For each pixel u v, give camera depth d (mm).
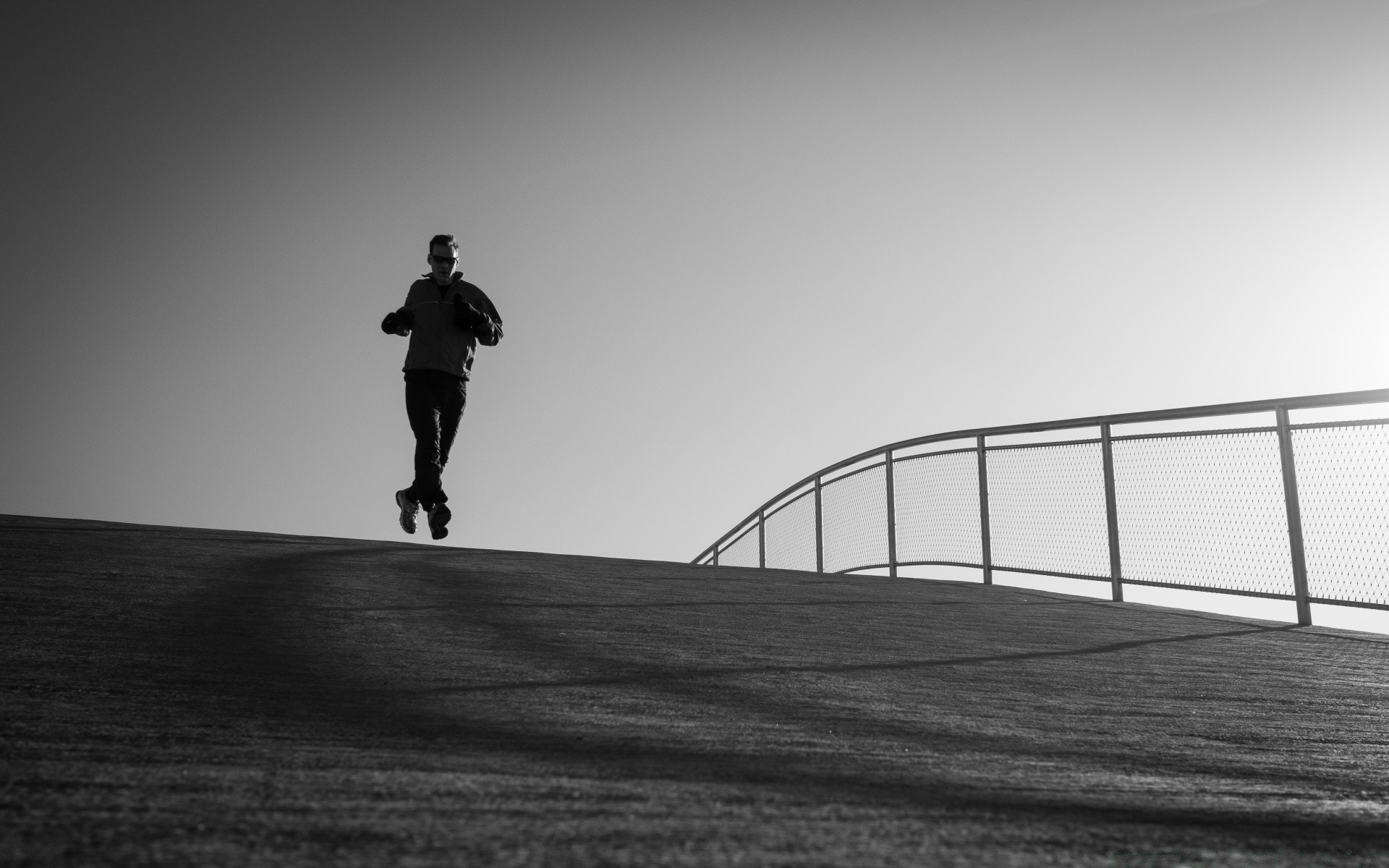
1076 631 5191
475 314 6324
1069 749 2475
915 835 1513
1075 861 1404
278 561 5676
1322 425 6117
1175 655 4508
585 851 1347
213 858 1268
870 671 3668
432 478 6301
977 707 3055
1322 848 1555
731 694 3047
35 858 1237
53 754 1866
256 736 2129
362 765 1882
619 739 2311
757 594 5984
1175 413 7078
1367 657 4645
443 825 1459
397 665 3182
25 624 3504
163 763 1834
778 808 1655
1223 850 1509
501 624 4180
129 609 3906
